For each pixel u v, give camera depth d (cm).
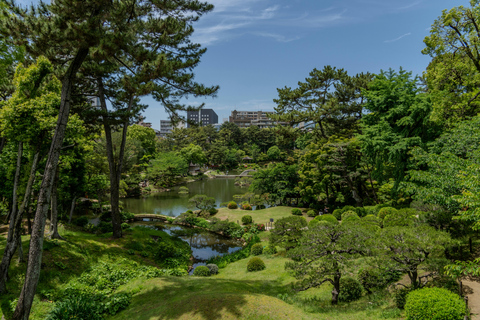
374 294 1001
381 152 2198
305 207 3228
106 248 1628
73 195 2155
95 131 1905
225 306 875
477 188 738
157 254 1750
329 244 1033
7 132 1033
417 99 2003
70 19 995
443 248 834
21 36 1135
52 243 1426
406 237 879
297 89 3331
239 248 2155
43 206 868
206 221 2700
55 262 1278
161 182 5225
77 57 966
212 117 17825
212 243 2289
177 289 1138
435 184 1076
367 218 1686
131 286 1220
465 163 998
